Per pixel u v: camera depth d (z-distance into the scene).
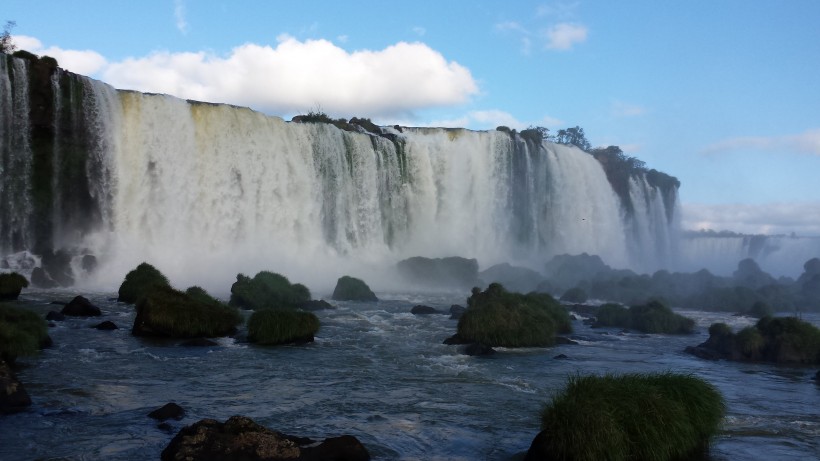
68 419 12.61
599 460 10.25
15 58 41.81
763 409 15.48
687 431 11.33
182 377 16.89
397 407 14.45
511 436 12.43
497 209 70.44
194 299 24.47
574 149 80.12
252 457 9.93
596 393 11.18
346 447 10.55
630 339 28.33
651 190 90.62
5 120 41.41
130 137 46.84
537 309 26.77
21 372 16.53
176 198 48.38
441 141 68.81
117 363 18.30
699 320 38.22
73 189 44.53
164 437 11.60
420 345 23.83
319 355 21.06
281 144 54.25
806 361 22.84
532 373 18.98
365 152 60.81
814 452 12.01
